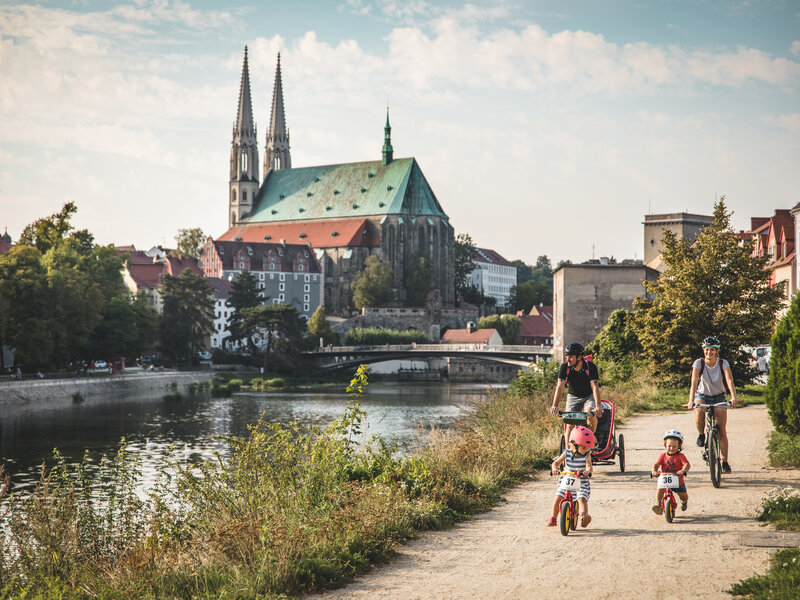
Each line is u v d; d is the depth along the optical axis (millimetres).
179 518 18359
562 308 98438
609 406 21078
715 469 18297
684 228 150750
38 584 14016
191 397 115312
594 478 20625
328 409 96938
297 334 175125
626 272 97625
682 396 44875
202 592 12312
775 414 24391
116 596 12430
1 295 99000
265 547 13391
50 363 110375
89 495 19734
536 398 35500
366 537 14430
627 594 11273
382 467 19891
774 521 14875
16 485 42875
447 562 13500
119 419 80312
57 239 129625
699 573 12078
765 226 87500
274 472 18453
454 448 22156
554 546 14109
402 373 191750
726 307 48031
